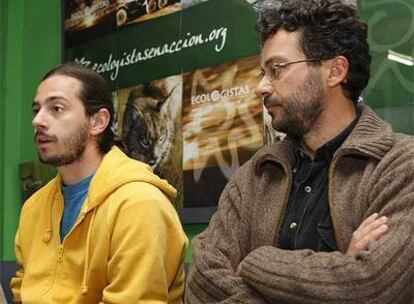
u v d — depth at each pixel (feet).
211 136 7.66
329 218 4.21
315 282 3.71
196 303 4.33
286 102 4.31
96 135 6.00
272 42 4.39
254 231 4.50
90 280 5.43
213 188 7.55
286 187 4.48
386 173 3.99
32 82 10.62
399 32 6.15
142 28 8.77
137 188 5.51
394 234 3.69
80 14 9.78
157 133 8.36
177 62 8.21
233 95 7.47
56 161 5.84
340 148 4.21
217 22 7.77
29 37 10.77
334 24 4.33
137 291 5.11
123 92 8.95
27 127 10.55
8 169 10.53
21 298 5.83
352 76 4.38
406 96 6.06
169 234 5.52
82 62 9.68
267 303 4.00
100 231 5.43
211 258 4.40
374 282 3.59
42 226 6.07
